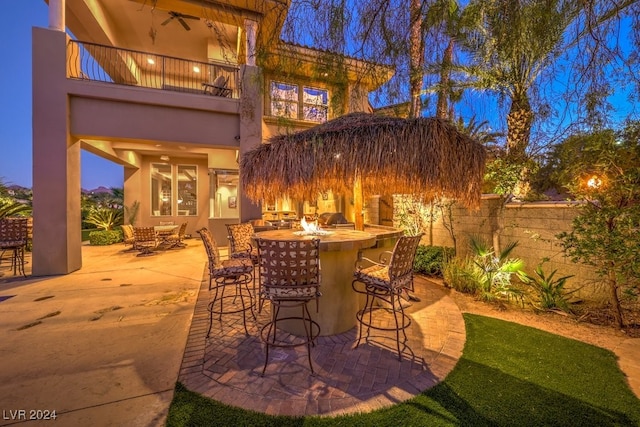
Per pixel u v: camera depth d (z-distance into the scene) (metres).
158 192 11.98
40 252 5.86
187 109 6.89
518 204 4.82
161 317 3.77
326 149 3.52
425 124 3.18
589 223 3.31
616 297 3.34
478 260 4.76
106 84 6.16
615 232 3.08
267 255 2.50
